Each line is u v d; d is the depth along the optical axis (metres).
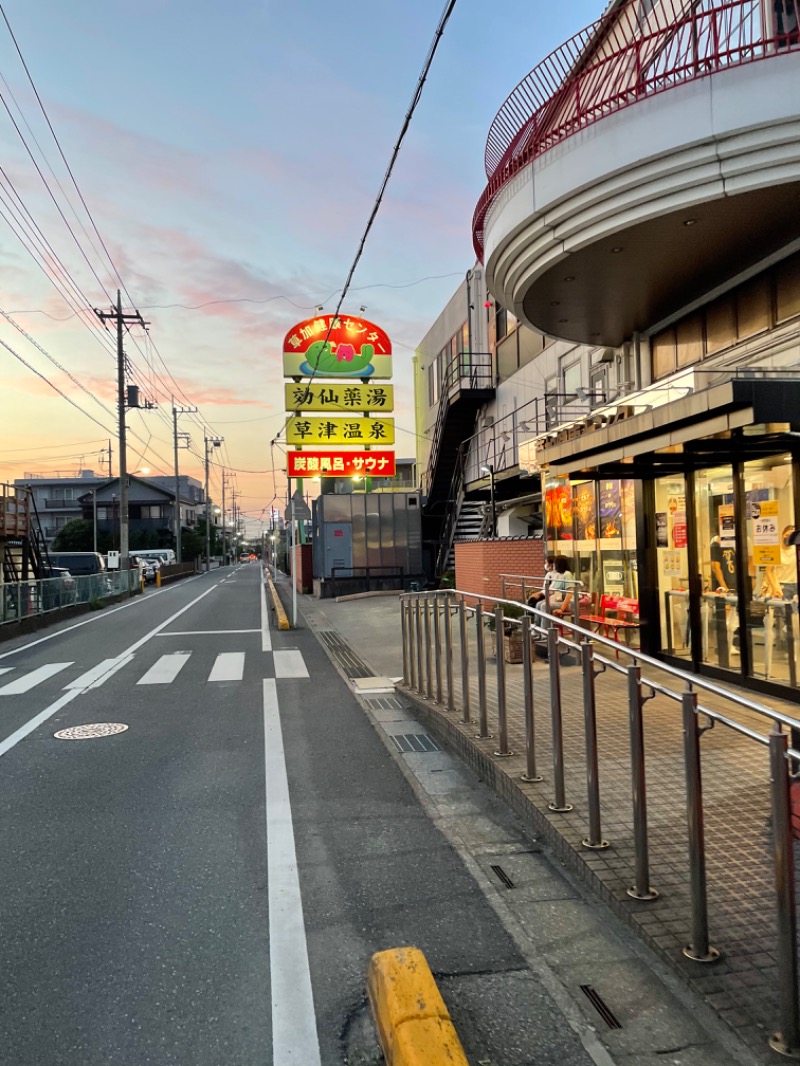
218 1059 2.48
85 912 3.54
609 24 7.92
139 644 14.30
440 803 5.05
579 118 7.89
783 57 6.70
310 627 16.92
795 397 5.48
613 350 12.80
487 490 21.58
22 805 5.12
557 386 16.61
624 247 8.17
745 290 8.98
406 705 8.36
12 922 3.45
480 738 5.93
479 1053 2.45
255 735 7.07
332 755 6.34
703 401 5.83
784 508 6.81
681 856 3.63
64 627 18.02
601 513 10.66
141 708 8.38
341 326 26.05
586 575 11.22
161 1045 2.55
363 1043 2.56
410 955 2.65
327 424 26.09
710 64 7.05
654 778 4.68
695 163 7.09
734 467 7.43
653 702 6.88
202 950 3.18
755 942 2.90
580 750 5.39
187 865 4.07
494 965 3.00
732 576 7.65
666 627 8.95
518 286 9.45
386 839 4.41
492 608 13.40
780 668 6.91
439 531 27.73
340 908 3.54
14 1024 2.68
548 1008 2.69
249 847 4.32
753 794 4.37
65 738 7.00
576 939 3.16
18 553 24.52
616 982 2.83
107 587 26.17
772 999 2.58
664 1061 2.38
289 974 2.99
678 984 2.79
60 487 76.50
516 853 4.14
